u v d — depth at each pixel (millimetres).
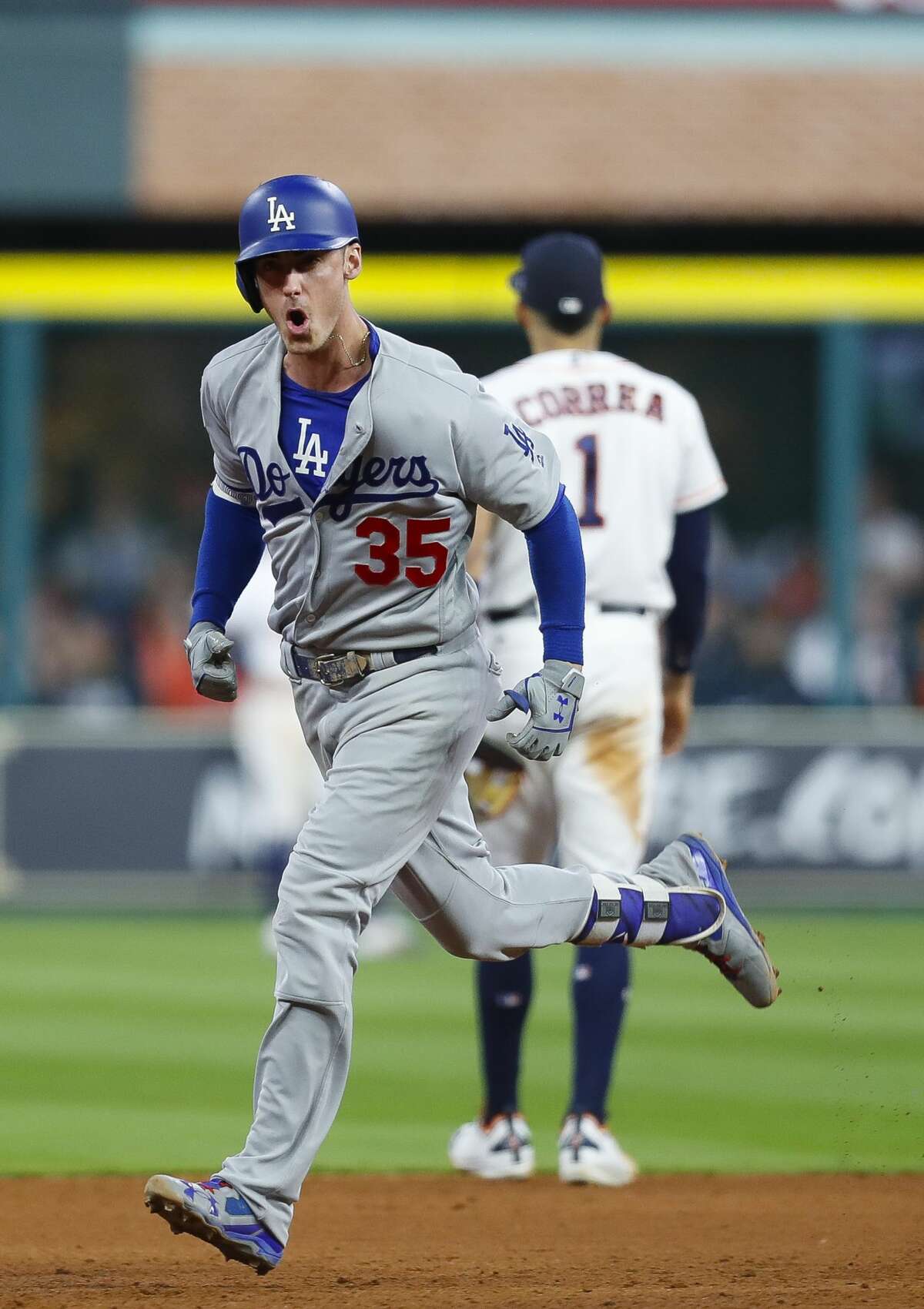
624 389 18453
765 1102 23125
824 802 45969
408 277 59250
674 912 14523
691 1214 16688
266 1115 12445
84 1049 26875
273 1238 12312
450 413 12422
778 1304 12445
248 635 39438
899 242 59250
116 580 66562
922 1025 28328
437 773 12820
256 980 33781
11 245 58438
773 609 64938
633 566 18141
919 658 64375
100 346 67875
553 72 60250
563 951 40062
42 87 58656
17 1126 21766
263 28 59781
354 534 12531
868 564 66625
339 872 12508
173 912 45938
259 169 59000
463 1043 27625
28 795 46531
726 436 71812
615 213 59094
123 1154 20125
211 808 46469
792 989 32344
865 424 69750
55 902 46344
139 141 58750
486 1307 12453
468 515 12898
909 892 45781
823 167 59438
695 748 46031
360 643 12773
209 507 13945
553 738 13023
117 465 68188
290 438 12477
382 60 60125
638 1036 28000
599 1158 17859
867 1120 21969
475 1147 18625
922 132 59781
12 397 60438
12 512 60344
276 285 12102
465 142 59625
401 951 38344
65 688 63375
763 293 59312
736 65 60281
